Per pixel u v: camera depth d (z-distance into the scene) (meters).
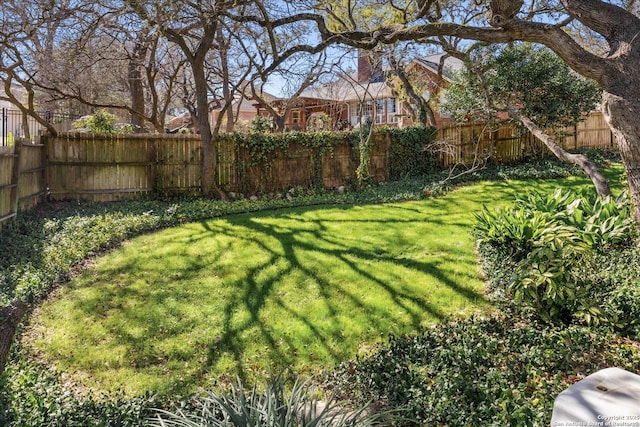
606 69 4.71
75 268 6.29
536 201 7.35
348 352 4.20
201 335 4.53
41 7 8.41
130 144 11.67
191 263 6.49
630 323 4.33
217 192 12.22
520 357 3.81
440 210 9.67
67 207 10.38
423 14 8.40
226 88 14.98
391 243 7.32
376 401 3.38
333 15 11.27
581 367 3.69
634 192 4.79
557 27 4.89
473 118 14.88
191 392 3.61
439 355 3.90
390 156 14.40
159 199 11.85
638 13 8.70
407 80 15.56
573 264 4.86
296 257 6.66
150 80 13.66
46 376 3.74
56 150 10.98
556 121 14.19
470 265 6.21
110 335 4.54
